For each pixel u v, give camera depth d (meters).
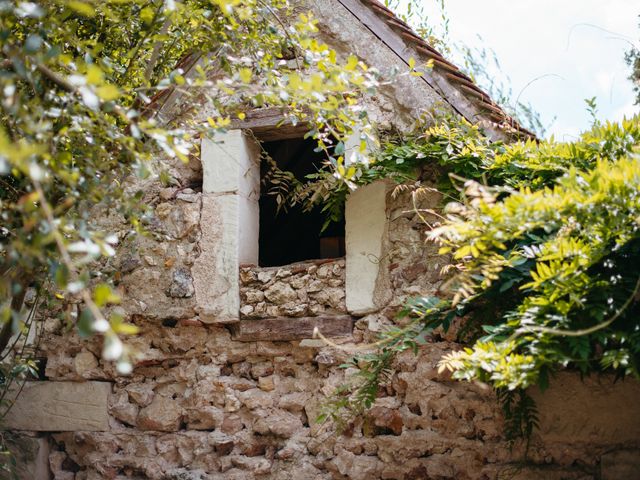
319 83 2.92
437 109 4.57
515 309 3.76
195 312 4.79
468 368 3.26
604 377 4.04
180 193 4.95
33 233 2.58
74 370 4.97
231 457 4.65
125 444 4.86
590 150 3.99
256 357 4.78
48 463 4.98
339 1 4.81
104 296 2.14
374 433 4.45
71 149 3.11
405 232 4.54
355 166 4.34
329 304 4.63
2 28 2.65
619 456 3.95
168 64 4.83
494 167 4.23
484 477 4.20
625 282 3.31
